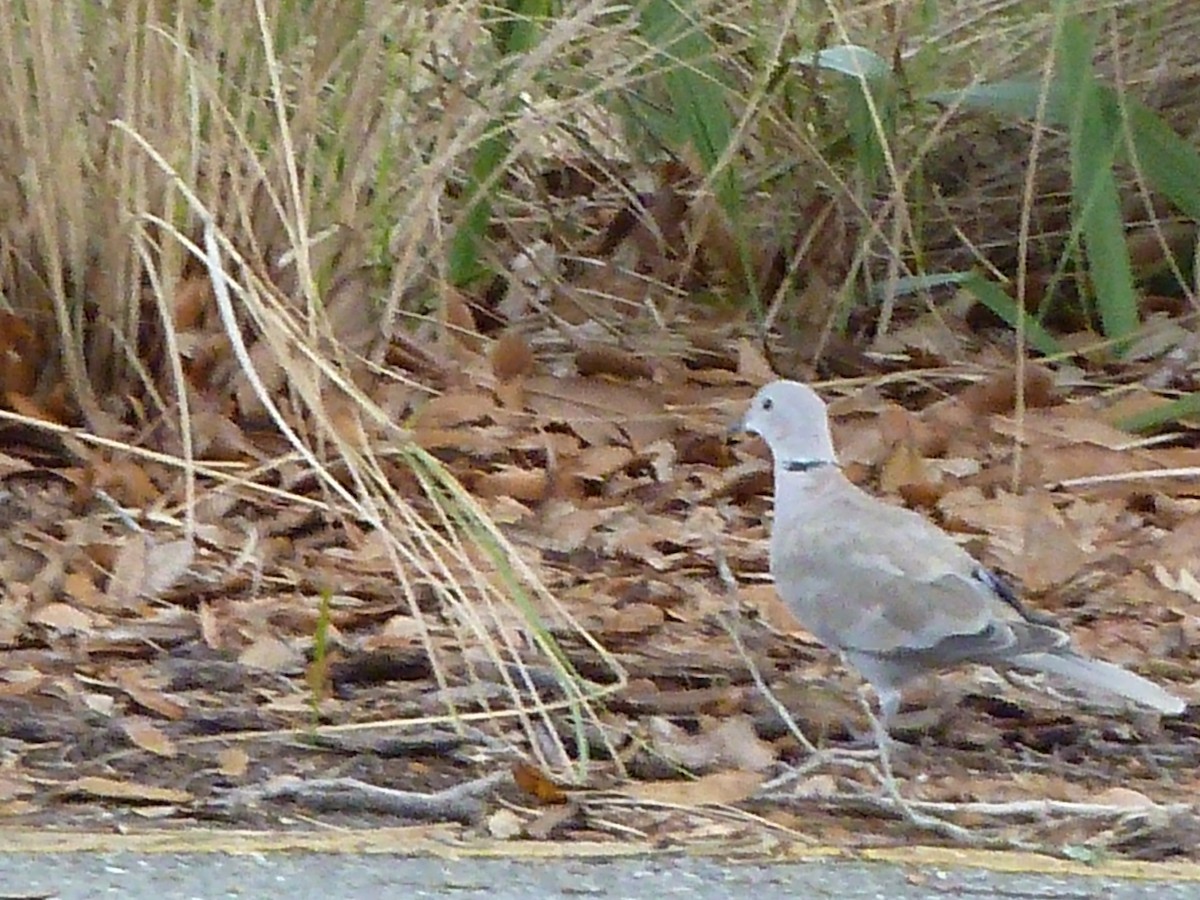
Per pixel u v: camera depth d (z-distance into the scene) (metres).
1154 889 6.96
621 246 14.49
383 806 7.62
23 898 6.61
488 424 11.84
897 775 8.20
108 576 9.86
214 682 8.81
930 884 6.95
